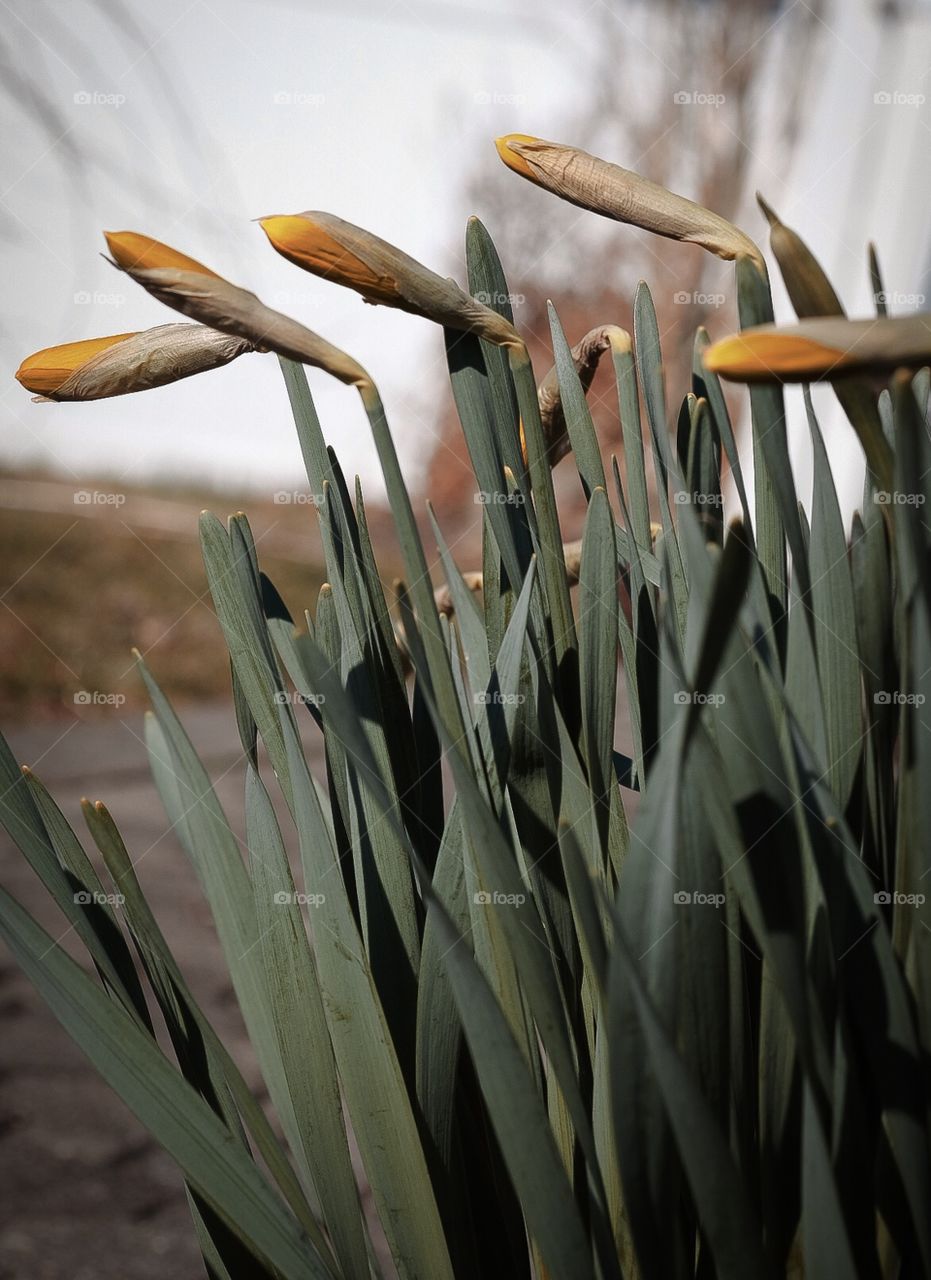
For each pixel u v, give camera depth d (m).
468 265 0.44
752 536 0.41
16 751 2.39
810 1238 0.37
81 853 0.45
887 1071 0.39
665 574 0.39
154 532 3.35
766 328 0.35
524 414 0.42
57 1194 0.97
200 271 0.38
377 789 0.37
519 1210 0.45
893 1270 0.40
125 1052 0.39
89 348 0.43
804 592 0.41
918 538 0.35
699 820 0.38
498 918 0.38
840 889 0.39
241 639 0.44
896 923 0.40
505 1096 0.37
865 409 0.39
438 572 0.84
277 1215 0.40
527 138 0.42
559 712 0.43
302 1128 0.43
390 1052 0.41
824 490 0.41
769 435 0.40
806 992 0.37
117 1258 0.88
